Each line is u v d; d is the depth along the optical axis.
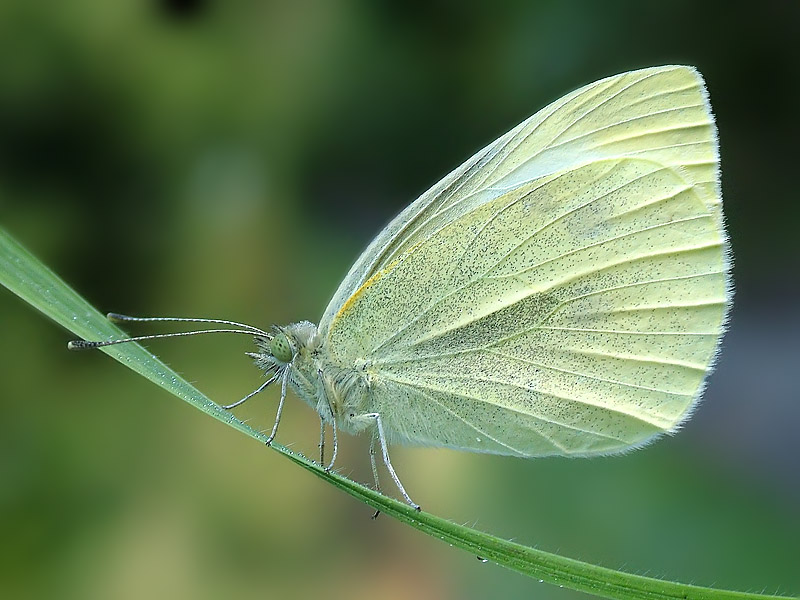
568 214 0.15
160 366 0.15
